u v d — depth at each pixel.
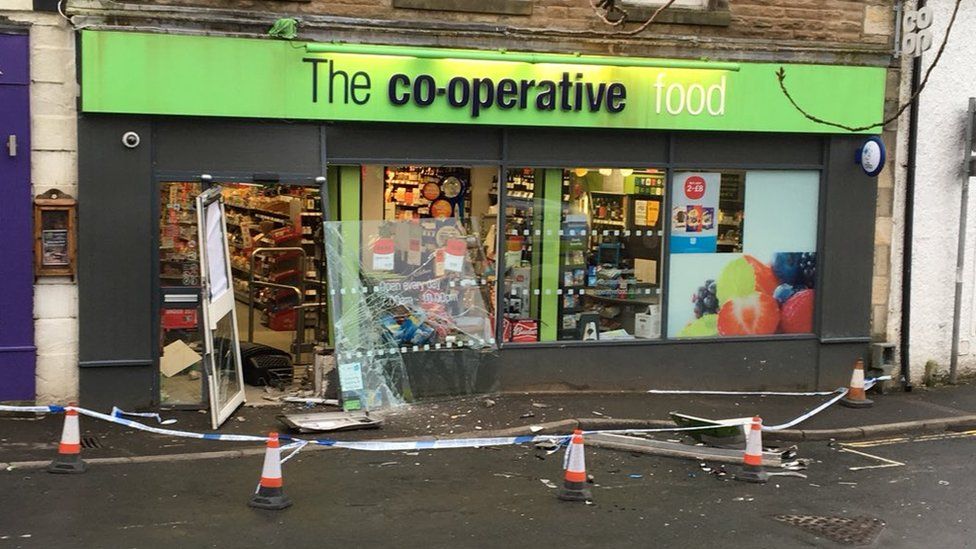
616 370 11.84
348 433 9.63
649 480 8.59
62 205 9.75
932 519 7.73
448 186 11.23
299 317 12.28
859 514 7.80
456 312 11.10
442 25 10.71
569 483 7.89
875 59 12.38
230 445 9.11
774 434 10.41
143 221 10.02
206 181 10.07
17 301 9.74
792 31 12.05
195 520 7.10
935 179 12.99
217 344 9.82
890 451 10.10
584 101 11.29
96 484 7.90
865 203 12.62
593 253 11.80
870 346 12.79
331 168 10.84
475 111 10.90
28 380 9.84
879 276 12.81
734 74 11.81
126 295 10.02
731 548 6.87
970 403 12.24
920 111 12.81
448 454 9.19
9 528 6.80
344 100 10.45
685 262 12.16
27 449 8.71
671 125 11.66
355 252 10.57
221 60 10.02
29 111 9.62
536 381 11.55
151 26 9.77
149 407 10.15
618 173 11.81
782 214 12.47
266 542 6.70
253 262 13.16
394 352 10.73
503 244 11.35
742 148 12.19
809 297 12.66
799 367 12.55
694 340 12.12
